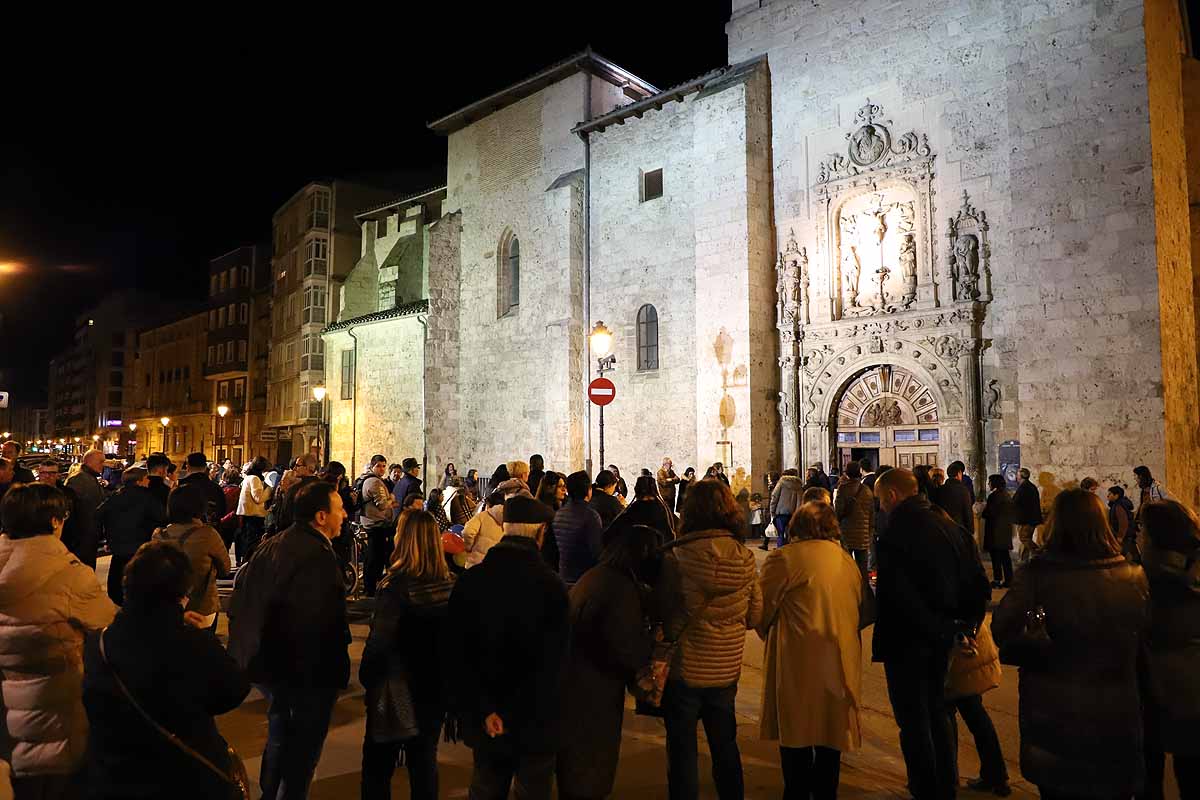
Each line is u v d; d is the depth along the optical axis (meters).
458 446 34.53
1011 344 19.33
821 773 5.69
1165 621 4.93
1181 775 5.02
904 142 21.34
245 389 55.72
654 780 6.51
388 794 5.47
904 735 5.81
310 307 43.78
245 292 55.94
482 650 4.81
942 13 20.89
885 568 5.95
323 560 5.46
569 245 29.17
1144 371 16.86
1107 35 17.67
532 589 4.87
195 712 3.86
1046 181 18.30
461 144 35.53
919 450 21.00
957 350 20.02
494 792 4.85
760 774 6.71
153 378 73.00
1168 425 16.84
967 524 13.17
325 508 5.70
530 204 31.78
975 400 19.72
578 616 5.10
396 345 37.59
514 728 4.77
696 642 5.38
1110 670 4.43
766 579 5.86
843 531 14.42
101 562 18.59
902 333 21.12
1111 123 17.53
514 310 32.28
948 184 20.55
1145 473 13.91
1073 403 17.67
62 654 4.89
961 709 6.36
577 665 5.06
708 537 5.46
